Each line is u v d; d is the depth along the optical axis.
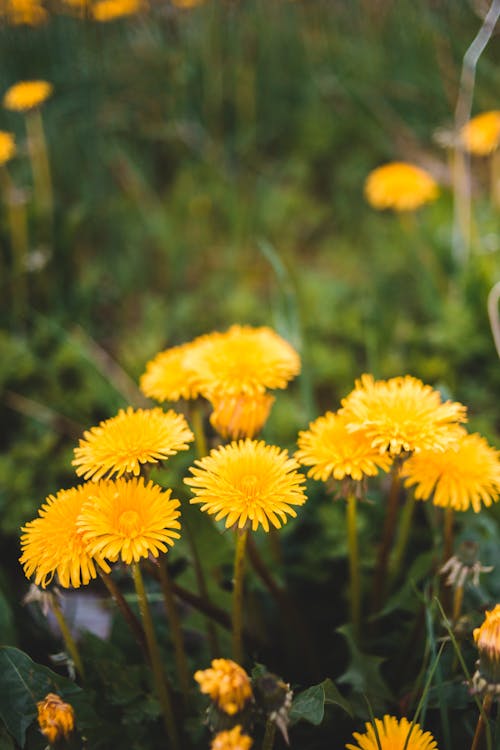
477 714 0.46
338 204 0.98
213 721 0.39
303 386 0.64
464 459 0.45
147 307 0.82
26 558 0.42
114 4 0.93
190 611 0.56
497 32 0.88
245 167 1.05
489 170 0.92
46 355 0.74
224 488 0.42
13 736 0.45
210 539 0.48
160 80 1.01
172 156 1.06
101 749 0.46
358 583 0.49
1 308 0.77
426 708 0.46
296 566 0.55
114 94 0.99
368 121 1.01
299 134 1.07
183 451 0.56
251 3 1.07
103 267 0.88
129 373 0.72
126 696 0.47
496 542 0.53
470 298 0.71
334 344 0.75
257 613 0.52
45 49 0.96
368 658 0.48
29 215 0.78
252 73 1.04
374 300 0.77
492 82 0.90
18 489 0.61
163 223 0.92
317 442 0.45
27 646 0.51
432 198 0.78
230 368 0.47
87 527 0.41
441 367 0.67
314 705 0.43
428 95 0.99
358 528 0.56
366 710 0.47
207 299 0.86
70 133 0.94
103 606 0.57
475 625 0.48
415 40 1.01
